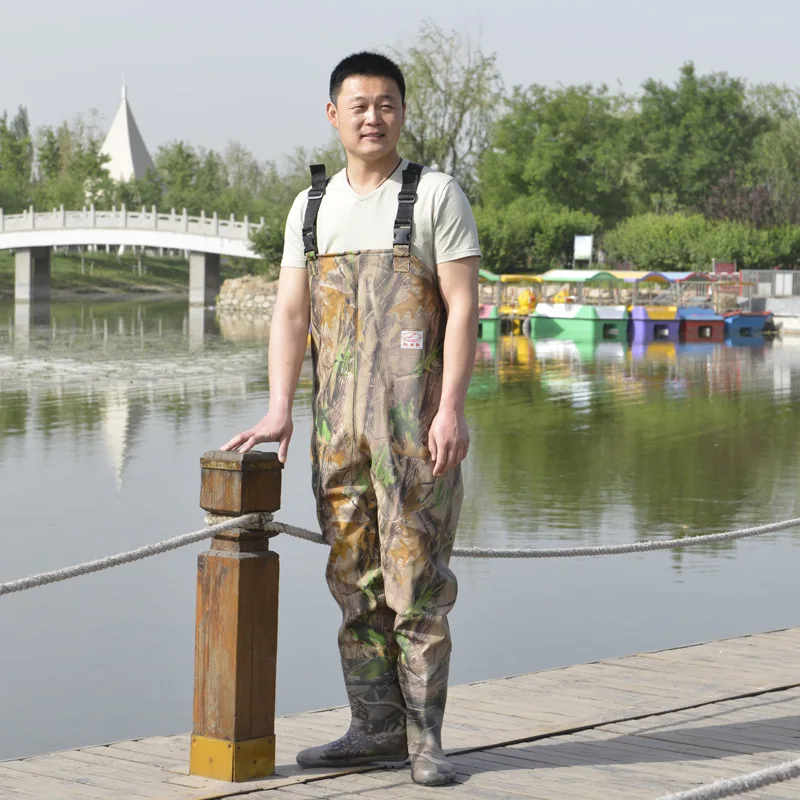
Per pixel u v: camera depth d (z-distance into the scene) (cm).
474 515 1230
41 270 7756
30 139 10831
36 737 625
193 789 374
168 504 1294
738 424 2016
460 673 709
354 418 375
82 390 2441
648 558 1027
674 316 4294
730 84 9200
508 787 381
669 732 453
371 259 375
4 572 984
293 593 902
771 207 7125
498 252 6194
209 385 2550
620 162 8444
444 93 6538
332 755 395
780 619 835
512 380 2761
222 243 6638
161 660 757
